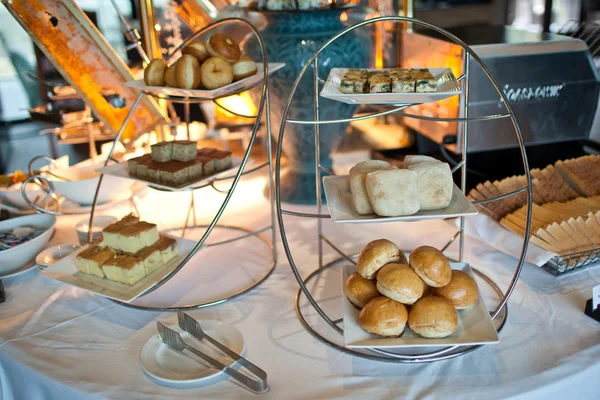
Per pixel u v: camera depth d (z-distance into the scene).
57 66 1.32
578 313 0.94
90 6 2.93
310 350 0.88
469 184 1.51
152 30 1.60
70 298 1.06
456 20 2.73
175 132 1.44
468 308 0.87
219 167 1.14
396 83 0.90
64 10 1.27
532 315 0.94
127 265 1.00
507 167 1.61
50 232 1.20
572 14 2.78
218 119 1.85
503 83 1.43
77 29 1.30
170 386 0.80
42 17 1.25
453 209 0.86
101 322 0.98
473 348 0.84
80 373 0.84
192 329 0.88
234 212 1.42
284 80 1.33
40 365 0.86
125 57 2.59
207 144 1.82
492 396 0.76
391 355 0.83
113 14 2.97
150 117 1.49
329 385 0.80
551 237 1.08
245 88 1.08
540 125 1.50
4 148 3.28
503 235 1.15
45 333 0.94
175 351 0.86
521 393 0.76
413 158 0.93
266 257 1.20
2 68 3.60
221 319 0.98
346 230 1.31
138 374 0.83
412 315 0.82
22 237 1.17
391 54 1.82
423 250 0.86
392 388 0.78
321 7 1.29
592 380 0.82
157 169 1.06
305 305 1.01
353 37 1.35
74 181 1.35
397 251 0.90
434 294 0.86
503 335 0.90
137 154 1.55
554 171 1.36
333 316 0.97
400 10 1.77
